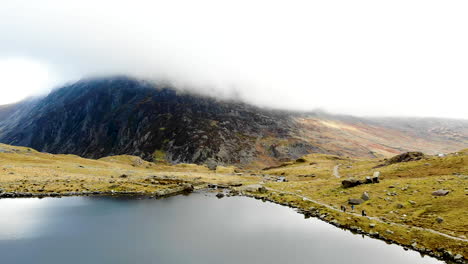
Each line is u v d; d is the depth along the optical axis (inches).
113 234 2253.9
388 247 2043.6
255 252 1872.5
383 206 2928.2
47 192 4015.8
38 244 1993.1
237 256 1790.1
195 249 1907.0
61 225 2500.0
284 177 7652.6
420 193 3043.8
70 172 5994.1
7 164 5684.1
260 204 3809.1
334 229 2508.6
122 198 4020.7
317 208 3230.8
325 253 1889.8
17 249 1886.1
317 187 4571.9
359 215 2778.1
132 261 1691.7
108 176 6131.9
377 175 4005.9
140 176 6579.7
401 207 2797.7
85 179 5177.2
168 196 4448.8
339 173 6791.3
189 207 3494.1
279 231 2421.3
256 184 6102.4
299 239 2194.9
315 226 2608.3
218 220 2797.7
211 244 2026.3
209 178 7190.0
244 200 4160.9
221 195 4589.1
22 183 4338.1
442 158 4557.1
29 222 2581.2
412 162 4948.3
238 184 6161.4
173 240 2117.4
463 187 2920.8
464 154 4478.3
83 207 3312.0
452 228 2150.6
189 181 6146.7
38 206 3272.6
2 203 3368.6
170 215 2999.5
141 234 2265.0
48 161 6899.6
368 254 1892.2
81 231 2322.8
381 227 2404.0
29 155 7539.4
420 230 2235.5
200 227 2519.7
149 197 4212.6
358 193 3565.5
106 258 1734.7
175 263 1662.2
